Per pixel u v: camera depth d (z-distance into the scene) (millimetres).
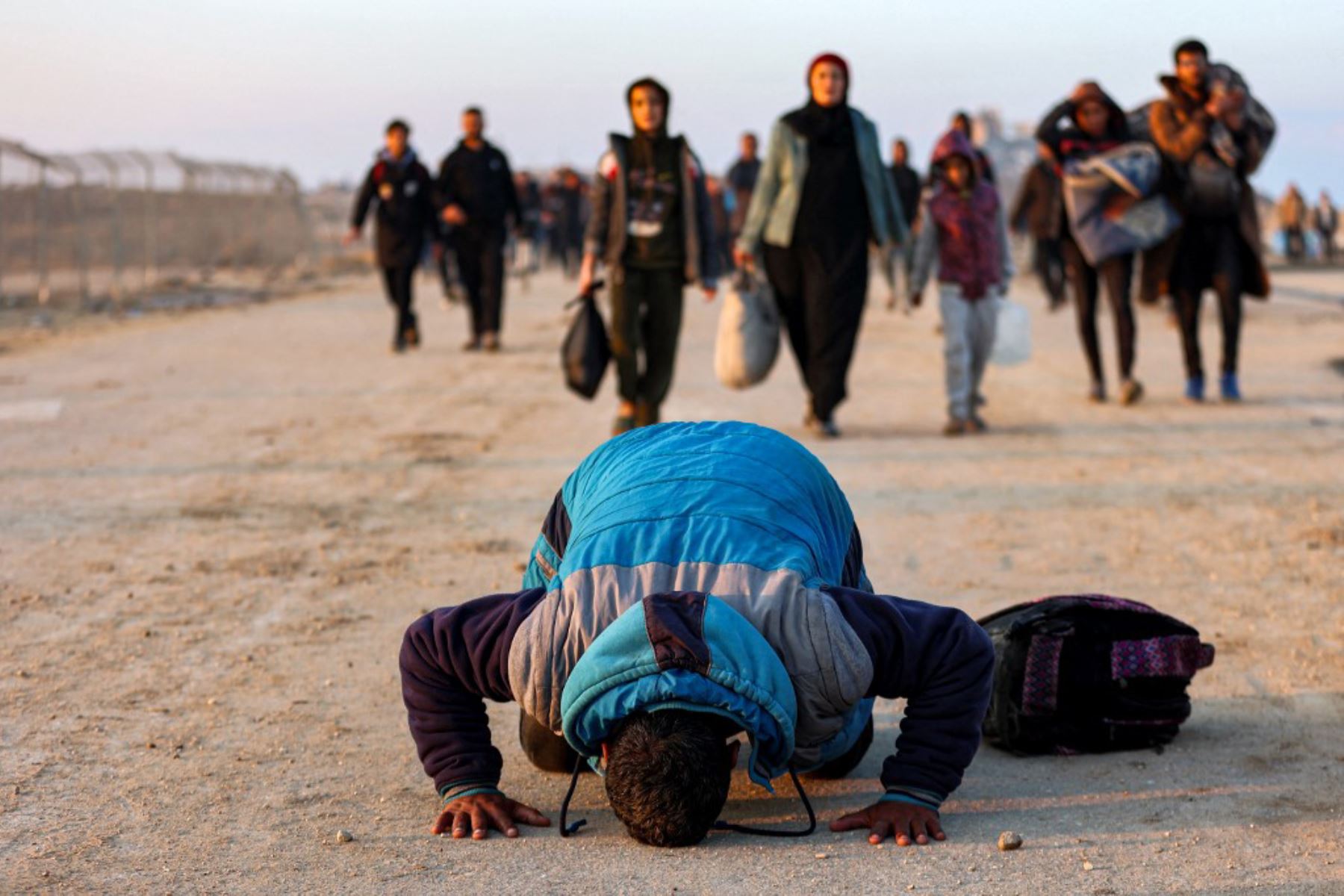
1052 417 10336
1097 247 10461
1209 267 10703
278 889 3131
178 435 9656
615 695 3012
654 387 9242
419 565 6172
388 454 8906
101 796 3701
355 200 14859
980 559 6262
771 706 2988
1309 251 40938
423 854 3322
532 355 14688
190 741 4117
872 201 8898
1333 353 14555
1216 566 6121
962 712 3305
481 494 7688
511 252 25891
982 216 9391
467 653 3275
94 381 12555
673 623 2973
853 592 3256
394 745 4098
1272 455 8742
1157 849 3330
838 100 8852
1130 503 7391
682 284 9109
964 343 9445
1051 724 4020
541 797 3738
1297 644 5020
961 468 8367
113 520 7047
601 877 3172
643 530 3273
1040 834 3432
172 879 3189
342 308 22781
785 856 3291
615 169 8938
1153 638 4047
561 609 3160
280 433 9727
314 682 4656
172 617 5395
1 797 3682
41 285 21016
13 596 5684
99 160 23156
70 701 4449
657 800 3031
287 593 5738
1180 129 10188
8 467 8430
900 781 3391
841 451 8938
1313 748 4027
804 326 9258
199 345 16000
